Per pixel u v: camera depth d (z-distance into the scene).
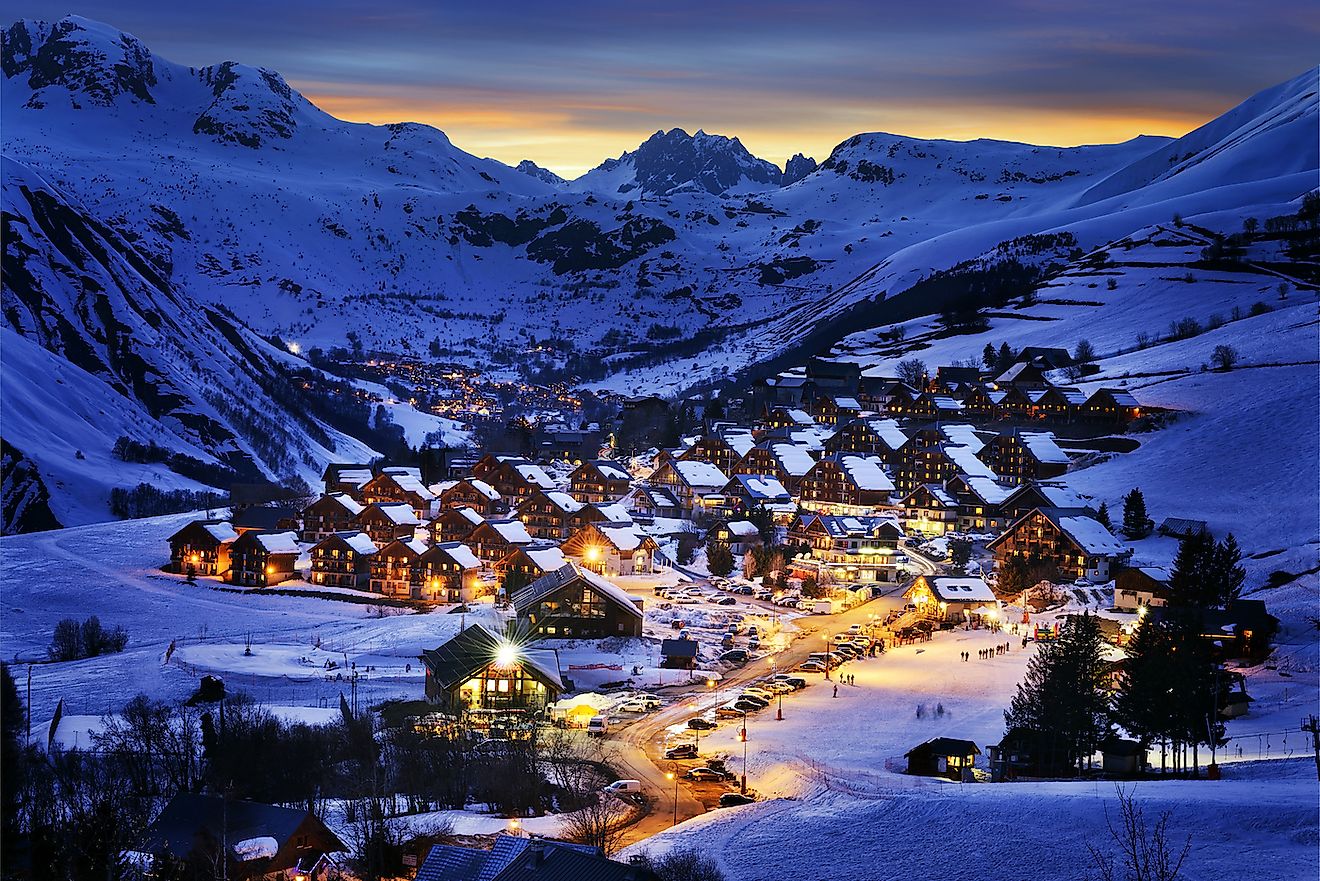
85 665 181.50
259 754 117.06
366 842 95.50
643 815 113.00
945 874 94.56
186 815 95.00
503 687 148.00
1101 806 103.00
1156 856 93.00
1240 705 143.88
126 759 118.00
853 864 96.88
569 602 186.38
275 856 91.00
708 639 188.25
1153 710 120.00
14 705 137.50
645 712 149.50
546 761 124.12
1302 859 91.62
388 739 129.00
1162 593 195.00
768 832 104.12
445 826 102.69
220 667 172.75
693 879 91.06
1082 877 92.31
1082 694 125.00
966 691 156.25
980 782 118.19
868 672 168.50
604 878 78.69
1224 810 99.94
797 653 179.62
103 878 90.69
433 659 156.62
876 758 128.25
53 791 111.94
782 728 141.50
